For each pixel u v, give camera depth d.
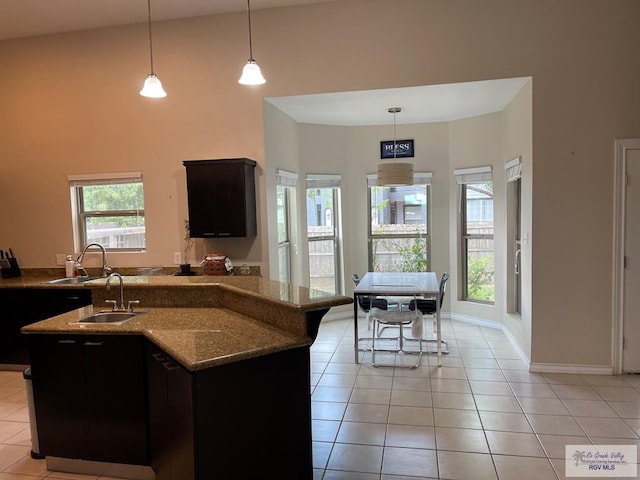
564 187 3.97
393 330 5.63
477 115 5.59
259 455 2.14
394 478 2.55
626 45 3.82
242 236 4.28
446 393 3.68
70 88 4.81
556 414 3.29
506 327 5.29
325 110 5.09
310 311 2.31
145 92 3.31
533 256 4.06
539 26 3.94
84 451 2.64
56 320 2.84
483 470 2.61
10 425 3.34
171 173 4.67
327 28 4.29
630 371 4.00
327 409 3.43
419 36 4.14
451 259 6.11
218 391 2.02
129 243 4.94
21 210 5.01
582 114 3.91
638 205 3.89
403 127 6.10
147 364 2.49
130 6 4.23
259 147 4.48
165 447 2.31
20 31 4.70
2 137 4.98
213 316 2.87
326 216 6.23
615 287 3.95
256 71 3.12
